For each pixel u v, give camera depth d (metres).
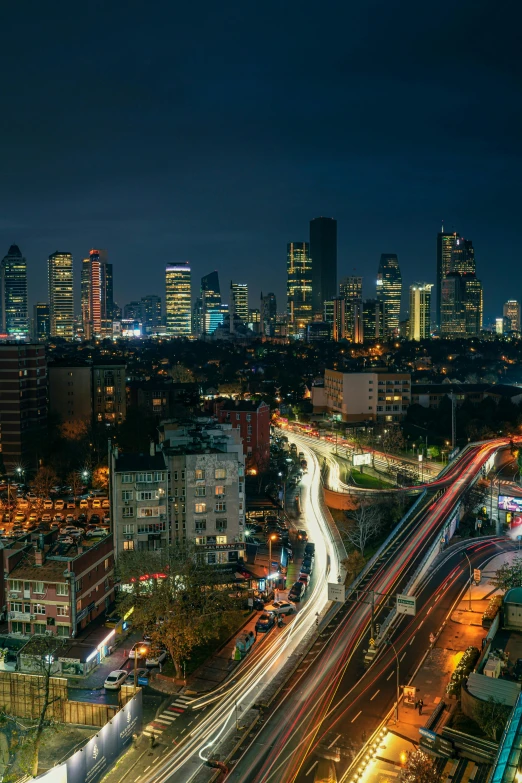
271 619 125.12
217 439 156.62
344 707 96.81
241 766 84.38
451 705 96.19
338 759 84.50
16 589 119.75
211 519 143.62
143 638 121.25
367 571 146.50
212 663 111.94
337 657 111.50
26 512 195.00
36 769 84.06
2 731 93.19
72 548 125.81
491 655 101.31
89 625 122.19
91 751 82.06
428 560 150.62
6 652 110.69
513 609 115.38
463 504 192.38
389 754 85.75
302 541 168.62
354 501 190.88
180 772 84.19
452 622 123.56
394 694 100.00
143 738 91.75
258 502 191.62
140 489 139.62
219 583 131.88
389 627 122.06
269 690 102.44
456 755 84.31
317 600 134.50
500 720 85.44
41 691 97.81
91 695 102.81
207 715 96.69
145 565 118.56
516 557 156.12
